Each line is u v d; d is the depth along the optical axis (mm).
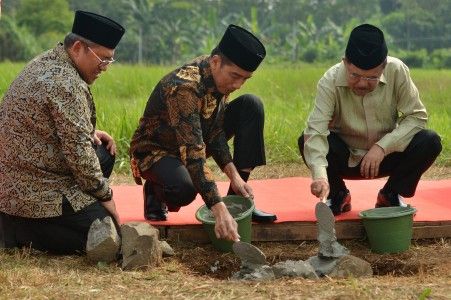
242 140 5129
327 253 4562
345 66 5012
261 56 4547
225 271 4832
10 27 39656
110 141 5273
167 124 4965
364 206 5762
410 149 5281
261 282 4262
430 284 4195
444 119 10117
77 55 4703
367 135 5332
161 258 4766
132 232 4613
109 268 4602
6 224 4934
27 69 4742
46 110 4645
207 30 42750
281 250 5180
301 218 5336
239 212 4996
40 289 4137
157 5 47375
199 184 4512
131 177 7688
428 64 44312
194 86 4590
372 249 5113
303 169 8062
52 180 4793
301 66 31984
